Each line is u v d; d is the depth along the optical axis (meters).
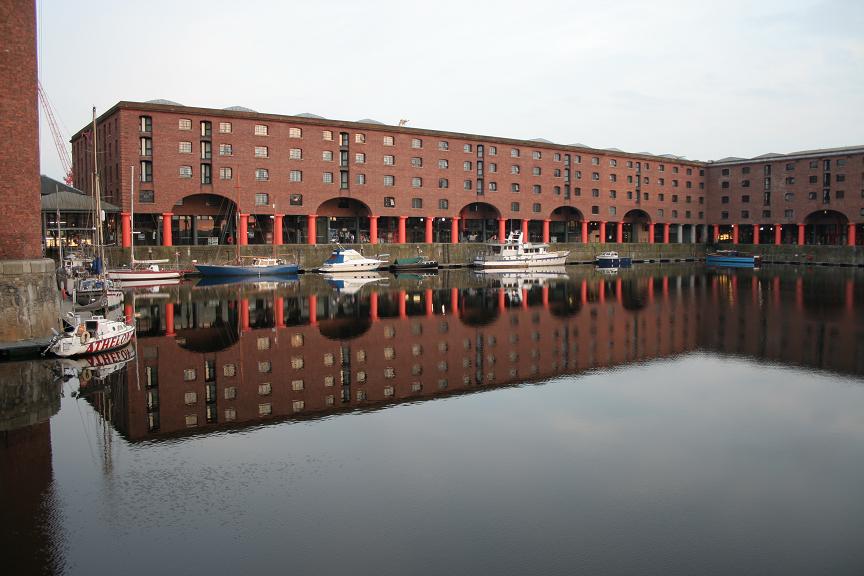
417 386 18.98
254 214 72.31
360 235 83.69
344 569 8.97
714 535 9.95
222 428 14.98
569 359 23.27
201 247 67.62
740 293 49.91
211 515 10.56
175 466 12.65
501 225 90.75
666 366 22.16
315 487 11.61
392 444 13.80
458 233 92.25
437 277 68.38
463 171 86.94
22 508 10.86
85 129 77.44
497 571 8.91
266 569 8.98
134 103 64.25
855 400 17.61
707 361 23.06
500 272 77.62
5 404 17.20
